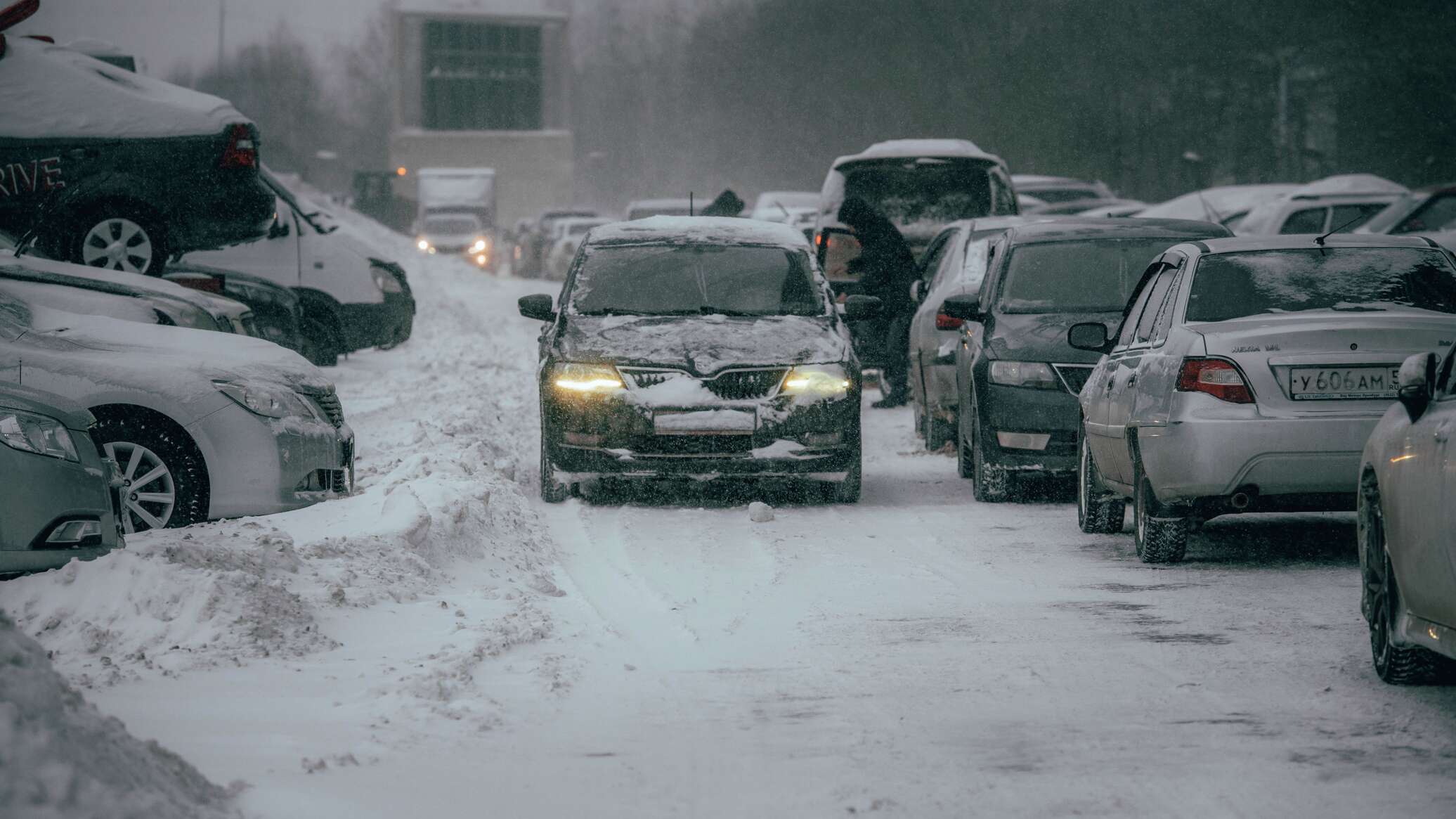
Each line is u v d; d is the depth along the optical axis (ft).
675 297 80.53
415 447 85.61
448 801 30.89
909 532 68.80
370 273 133.39
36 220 103.35
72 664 40.60
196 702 37.73
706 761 34.06
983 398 77.66
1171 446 55.93
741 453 73.67
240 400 59.52
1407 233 149.79
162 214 104.47
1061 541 66.23
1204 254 61.93
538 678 41.14
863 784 32.32
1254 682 40.73
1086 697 39.50
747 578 57.67
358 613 47.09
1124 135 432.25
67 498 45.73
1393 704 38.17
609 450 73.72
